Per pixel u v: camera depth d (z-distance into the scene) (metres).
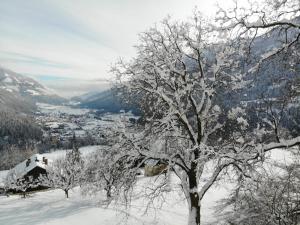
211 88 15.77
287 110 9.07
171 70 15.75
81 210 26.72
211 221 19.92
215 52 15.80
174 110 15.19
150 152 15.87
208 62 16.64
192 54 16.44
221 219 19.33
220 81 15.70
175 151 16.56
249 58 9.06
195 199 15.92
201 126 16.00
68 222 23.03
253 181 12.50
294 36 8.54
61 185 47.69
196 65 16.89
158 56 16.16
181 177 17.14
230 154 11.77
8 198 55.19
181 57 15.88
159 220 22.73
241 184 12.80
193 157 15.94
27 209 38.06
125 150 15.59
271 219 9.51
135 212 24.27
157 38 16.56
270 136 10.27
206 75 16.58
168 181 15.76
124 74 16.38
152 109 16.47
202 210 23.06
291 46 8.54
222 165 14.02
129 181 15.51
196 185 16.23
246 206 14.20
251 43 8.80
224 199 22.47
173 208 25.88
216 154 11.17
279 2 8.26
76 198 42.91
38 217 28.41
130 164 15.54
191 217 15.77
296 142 8.97
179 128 17.34
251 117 11.04
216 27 8.91
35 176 70.12
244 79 13.86
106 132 15.97
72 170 47.75
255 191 12.23
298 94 8.92
